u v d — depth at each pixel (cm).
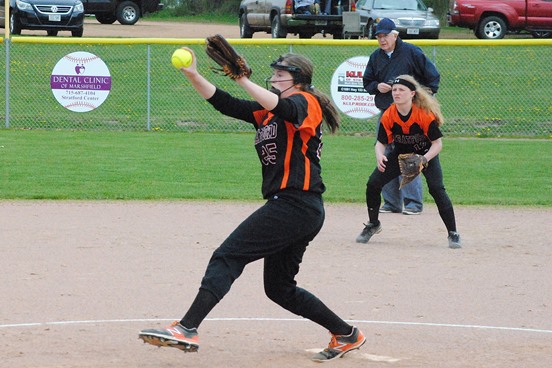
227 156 4419
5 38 5284
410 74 3038
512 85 6209
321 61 6469
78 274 2231
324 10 8038
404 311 1931
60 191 3494
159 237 2708
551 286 2175
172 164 4169
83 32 8375
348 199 3447
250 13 8456
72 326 1788
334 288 2122
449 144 4912
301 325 1831
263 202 3359
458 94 6022
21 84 6044
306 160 1547
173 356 1606
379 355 1628
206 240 2670
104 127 5338
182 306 1945
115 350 1634
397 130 2541
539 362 1590
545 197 3525
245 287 2136
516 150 4734
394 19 7669
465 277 2255
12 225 2869
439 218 3128
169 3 13200
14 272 2242
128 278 2197
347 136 5094
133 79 6288
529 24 8106
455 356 1623
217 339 1719
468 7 8150
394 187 3195
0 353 1600
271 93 1491
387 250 2578
